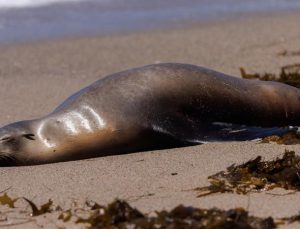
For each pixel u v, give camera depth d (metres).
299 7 37.97
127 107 16.09
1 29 32.88
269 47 27.84
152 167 14.77
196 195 13.09
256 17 35.06
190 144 16.03
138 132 15.97
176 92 16.23
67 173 14.85
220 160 14.92
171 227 11.28
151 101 16.14
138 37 31.11
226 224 11.40
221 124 16.55
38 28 33.09
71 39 31.05
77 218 12.29
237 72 24.38
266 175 13.66
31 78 24.73
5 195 13.11
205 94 16.39
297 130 16.75
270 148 15.52
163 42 29.98
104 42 30.33
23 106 21.16
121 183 13.91
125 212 11.84
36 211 12.59
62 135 15.98
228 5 38.62
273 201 12.76
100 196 13.28
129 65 26.45
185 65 16.73
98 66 26.39
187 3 39.03
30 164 15.80
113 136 15.97
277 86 17.20
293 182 13.45
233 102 16.59
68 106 16.41
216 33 31.33
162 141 16.03
